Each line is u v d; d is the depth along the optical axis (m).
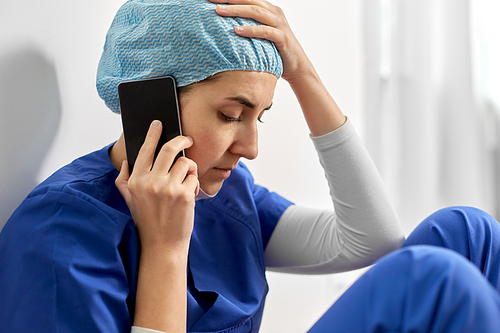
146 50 0.65
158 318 0.61
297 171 1.56
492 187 2.56
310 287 1.67
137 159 0.64
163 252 0.64
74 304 0.57
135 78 0.67
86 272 0.59
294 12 1.46
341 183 0.95
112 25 0.72
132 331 0.62
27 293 0.58
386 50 2.10
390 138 2.16
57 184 0.65
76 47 0.87
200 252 0.83
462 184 2.34
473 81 2.29
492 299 0.47
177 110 0.65
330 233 1.01
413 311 0.47
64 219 0.61
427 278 0.47
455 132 2.32
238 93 0.63
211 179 0.71
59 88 0.84
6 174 0.74
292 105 1.50
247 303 0.84
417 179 2.21
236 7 0.65
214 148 0.66
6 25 0.73
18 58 0.75
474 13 2.31
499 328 0.47
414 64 2.17
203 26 0.62
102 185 0.70
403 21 2.14
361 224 0.95
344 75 1.77
